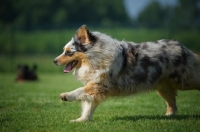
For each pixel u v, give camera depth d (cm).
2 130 841
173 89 1054
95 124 871
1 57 4003
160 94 1066
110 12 6378
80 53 930
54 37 4219
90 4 6219
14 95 1509
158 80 984
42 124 895
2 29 3981
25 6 5922
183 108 1168
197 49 3703
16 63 3653
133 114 1061
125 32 3866
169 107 1073
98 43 926
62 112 1098
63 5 6088
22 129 853
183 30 3791
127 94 962
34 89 1761
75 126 861
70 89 1761
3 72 3400
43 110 1138
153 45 986
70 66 952
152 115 1031
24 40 4244
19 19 5822
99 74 908
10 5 5869
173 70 983
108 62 912
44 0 6022
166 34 3772
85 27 925
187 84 1004
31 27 4016
